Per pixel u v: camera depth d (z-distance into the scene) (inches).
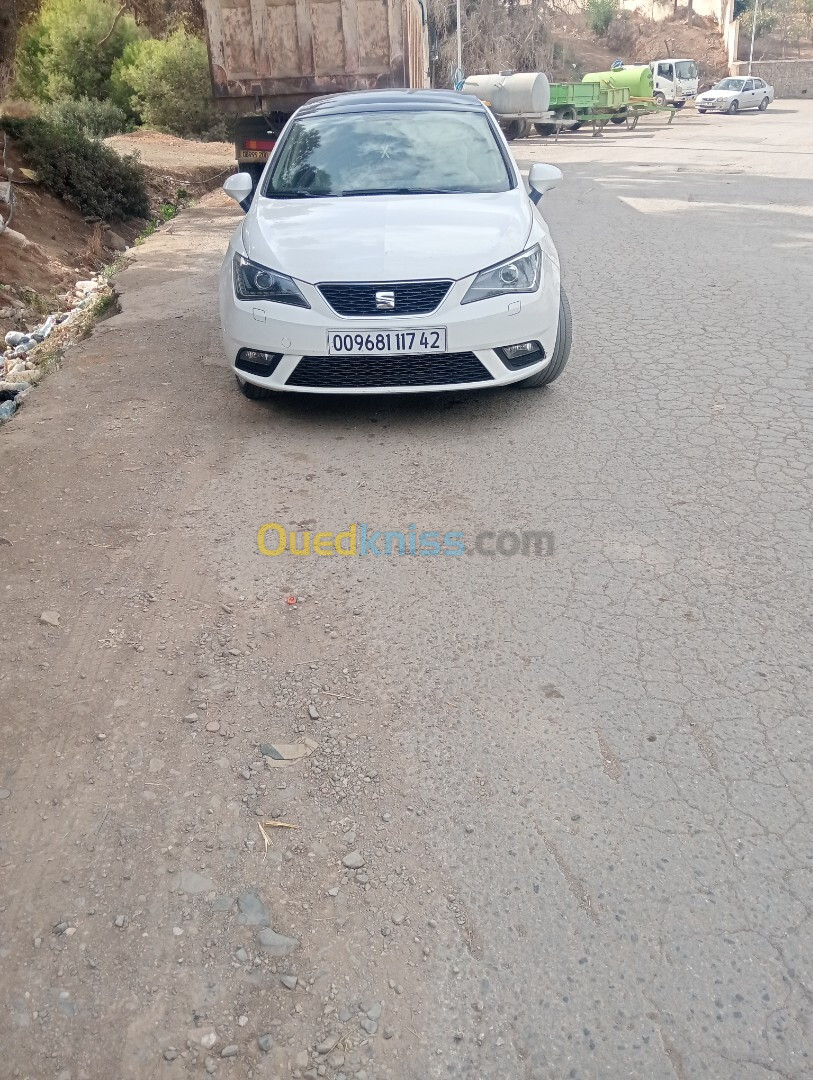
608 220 465.1
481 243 190.4
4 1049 78.3
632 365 240.5
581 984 83.7
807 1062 77.1
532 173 230.5
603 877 93.7
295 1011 81.6
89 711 117.2
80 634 132.3
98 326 289.9
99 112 829.8
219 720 115.6
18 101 553.6
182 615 136.9
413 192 214.1
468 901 91.6
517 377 195.8
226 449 193.3
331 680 122.7
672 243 398.0
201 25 973.2
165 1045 78.8
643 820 100.2
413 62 512.4
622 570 146.7
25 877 94.3
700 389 222.1
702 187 581.6
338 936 88.2
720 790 103.7
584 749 110.0
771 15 2209.6
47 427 204.7
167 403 218.7
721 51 2260.1
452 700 118.6
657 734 112.0
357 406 215.6
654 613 135.6
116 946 87.1
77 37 953.5
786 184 584.7
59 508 168.2
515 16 1475.1
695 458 185.3
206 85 897.5
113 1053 78.1
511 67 1456.7
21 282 409.1
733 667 123.5
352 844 98.0
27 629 133.1
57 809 102.6
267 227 201.8
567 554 151.7
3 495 172.7
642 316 285.6
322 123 237.1
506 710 116.6
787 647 127.4
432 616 136.1
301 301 184.7
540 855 96.3
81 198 521.7
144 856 96.7
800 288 312.8
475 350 186.9
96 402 219.8
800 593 139.6
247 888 93.0
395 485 176.6
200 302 315.0
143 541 157.2
